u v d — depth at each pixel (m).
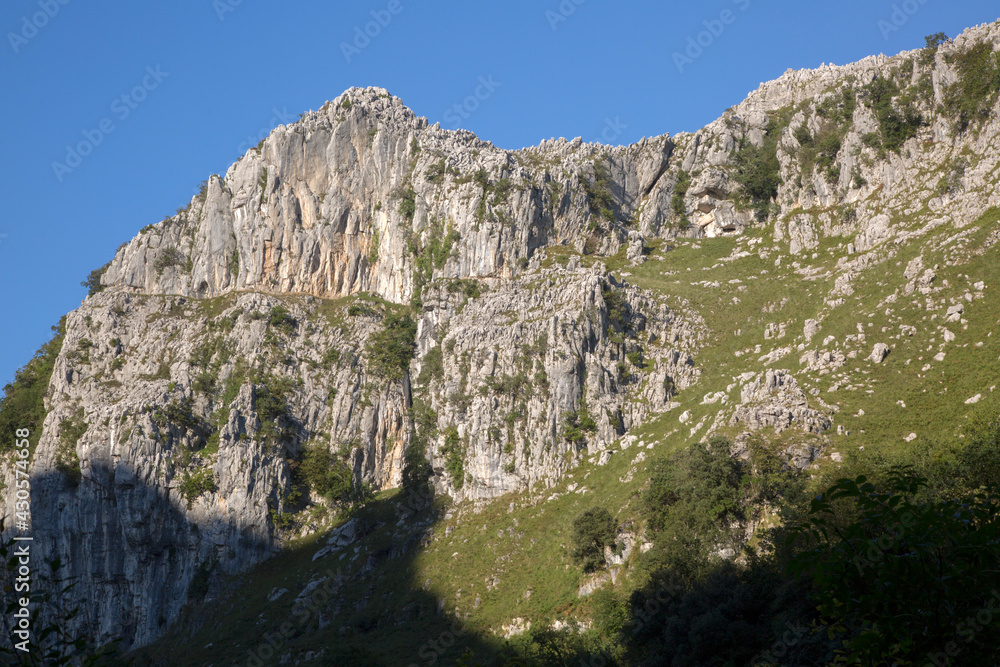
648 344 154.12
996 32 158.88
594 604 100.00
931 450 90.25
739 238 186.25
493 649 106.56
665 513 105.88
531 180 187.50
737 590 80.81
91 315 197.62
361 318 187.50
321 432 171.88
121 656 146.88
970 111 153.75
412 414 158.75
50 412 179.62
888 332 125.19
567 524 121.69
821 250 165.75
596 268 166.12
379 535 142.50
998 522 21.70
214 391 173.38
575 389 142.38
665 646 83.31
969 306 122.06
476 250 180.62
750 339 151.12
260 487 157.38
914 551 22.09
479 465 140.75
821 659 63.41
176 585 153.12
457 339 158.75
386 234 198.88
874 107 174.88
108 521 158.75
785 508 87.75
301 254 198.62
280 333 182.50
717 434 112.94
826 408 113.88
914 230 146.88
